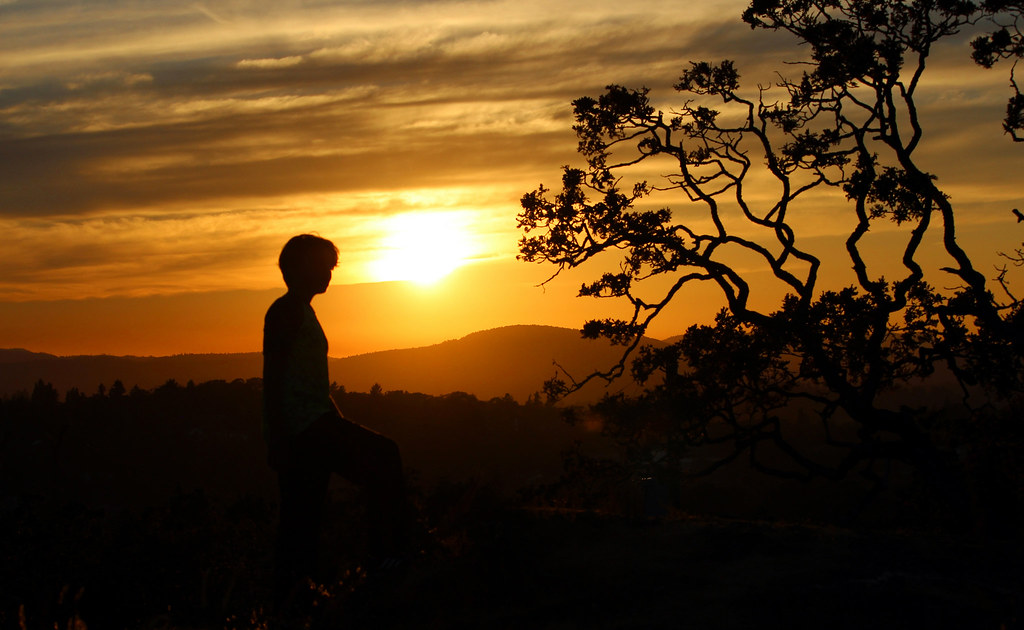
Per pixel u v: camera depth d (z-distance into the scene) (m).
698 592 4.07
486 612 4.16
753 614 3.70
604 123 16.88
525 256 16.64
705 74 16.91
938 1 15.81
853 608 3.69
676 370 16.11
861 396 15.41
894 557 4.40
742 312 15.81
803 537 4.91
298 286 4.89
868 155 15.80
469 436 83.56
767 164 16.22
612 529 5.31
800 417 46.97
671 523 5.38
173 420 100.44
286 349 4.75
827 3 16.52
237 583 5.29
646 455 14.54
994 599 3.72
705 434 15.80
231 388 117.81
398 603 4.40
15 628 4.43
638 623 3.72
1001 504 13.33
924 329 16.02
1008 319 15.47
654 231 16.28
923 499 16.02
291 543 4.76
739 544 4.83
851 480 25.27
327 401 4.92
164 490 82.94
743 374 15.52
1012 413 15.23
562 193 16.75
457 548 4.88
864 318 15.13
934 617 3.55
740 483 36.78
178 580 5.36
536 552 4.79
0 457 86.56
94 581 5.23
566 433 87.50
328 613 4.31
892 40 16.08
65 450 91.25
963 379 16.19
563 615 3.95
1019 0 15.55
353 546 5.77
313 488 4.80
